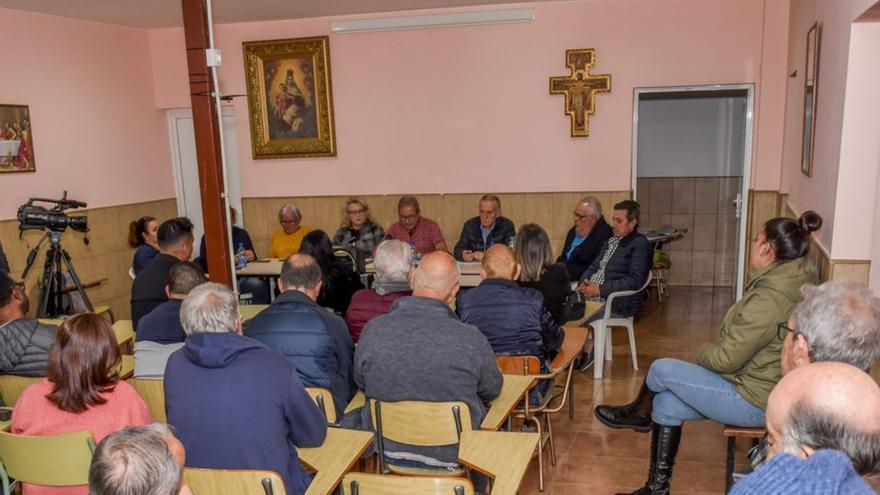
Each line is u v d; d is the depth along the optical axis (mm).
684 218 6418
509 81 5523
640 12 5219
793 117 4621
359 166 5914
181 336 2559
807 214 2770
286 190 6094
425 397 2039
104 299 5523
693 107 6211
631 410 2727
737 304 2391
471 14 5410
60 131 5074
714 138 6215
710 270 6445
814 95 3545
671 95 5559
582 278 4344
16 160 4672
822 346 1581
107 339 1813
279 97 5879
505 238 5020
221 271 3396
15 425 1826
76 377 1772
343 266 3592
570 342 2971
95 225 5414
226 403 1697
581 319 3340
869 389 1062
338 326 2379
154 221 4598
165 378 1779
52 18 4996
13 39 4676
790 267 2236
